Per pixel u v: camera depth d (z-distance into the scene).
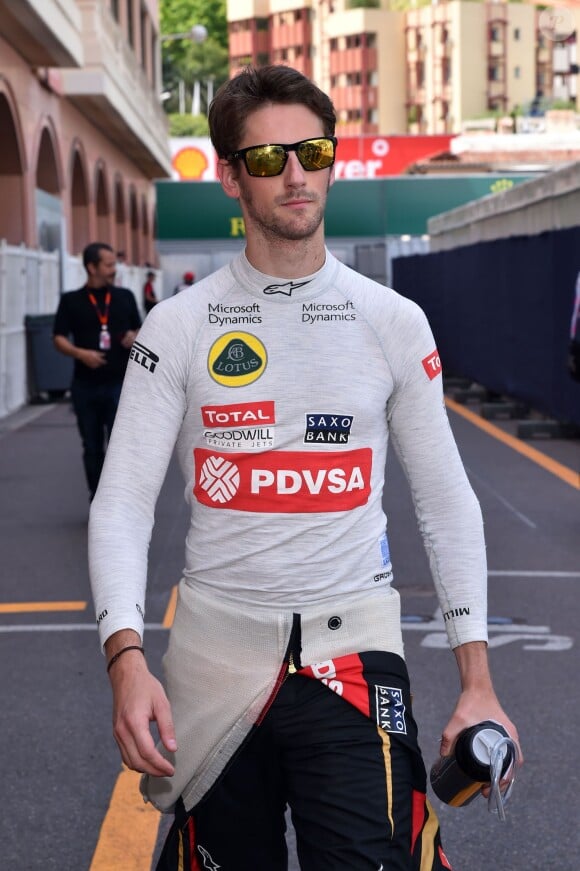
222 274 2.69
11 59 21.62
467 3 129.00
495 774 2.43
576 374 12.12
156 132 41.31
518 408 17.36
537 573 8.07
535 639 6.58
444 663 6.16
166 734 2.41
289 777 2.60
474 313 20.11
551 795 4.58
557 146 70.06
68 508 10.70
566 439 14.98
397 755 2.56
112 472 2.66
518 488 11.45
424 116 132.88
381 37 131.88
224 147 2.65
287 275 2.64
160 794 2.74
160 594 7.56
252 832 2.69
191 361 2.64
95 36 27.03
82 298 9.20
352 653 2.62
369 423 2.65
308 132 2.61
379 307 2.67
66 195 28.06
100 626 2.54
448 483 2.71
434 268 24.73
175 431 2.68
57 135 26.52
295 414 2.62
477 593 2.69
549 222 16.64
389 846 2.45
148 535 2.68
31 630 6.87
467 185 44.75
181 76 130.88
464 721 2.59
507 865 4.06
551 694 5.68
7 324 19.28
